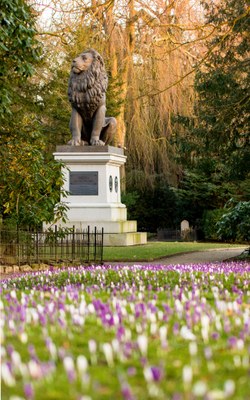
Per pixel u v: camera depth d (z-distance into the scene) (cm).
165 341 558
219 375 477
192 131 2361
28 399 417
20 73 1739
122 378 450
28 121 2034
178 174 4881
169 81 3938
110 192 3012
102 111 2955
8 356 539
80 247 2262
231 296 909
